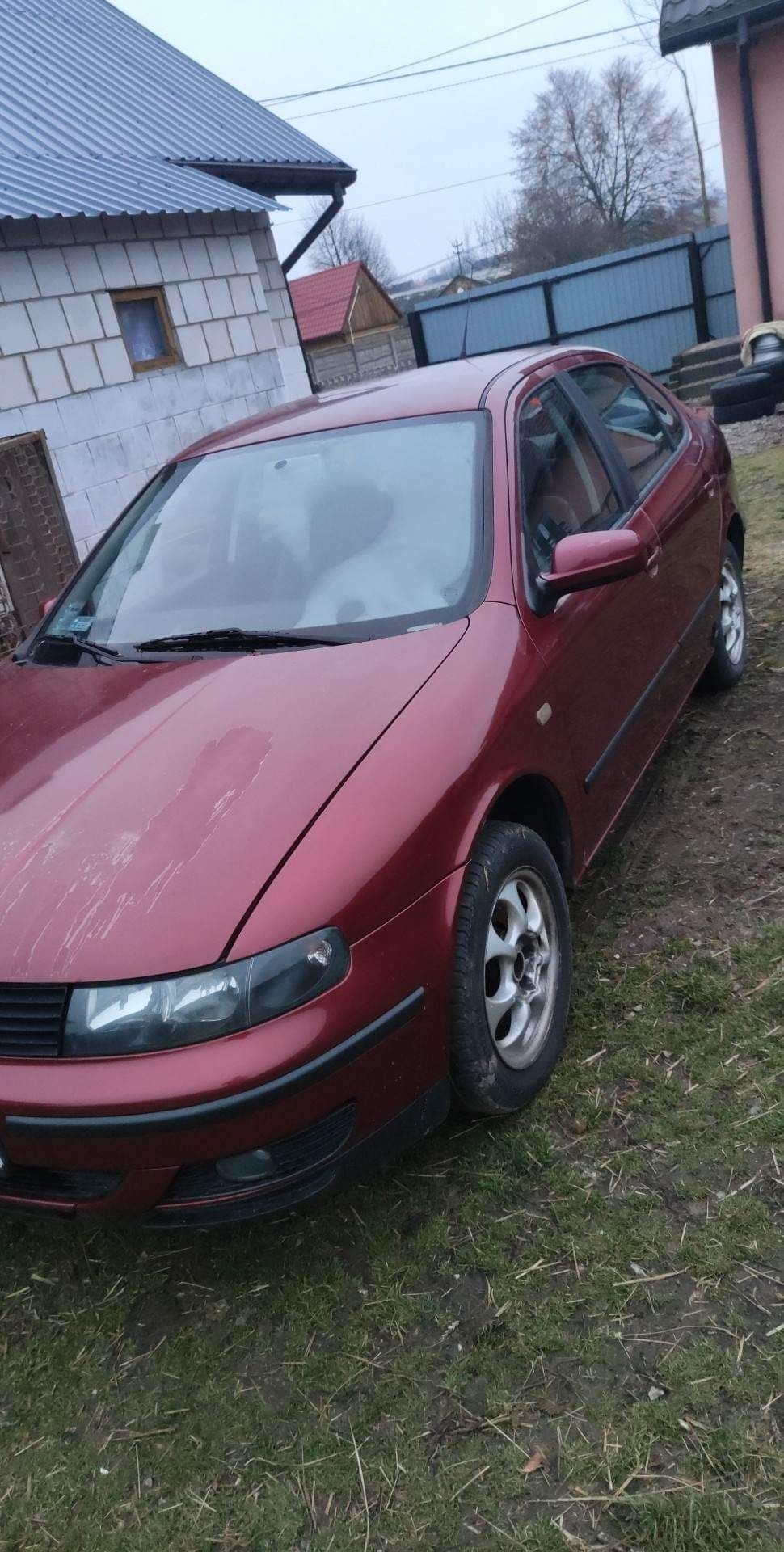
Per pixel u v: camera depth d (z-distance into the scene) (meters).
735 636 4.90
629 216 57.94
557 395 3.64
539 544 3.08
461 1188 2.49
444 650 2.66
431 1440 1.96
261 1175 2.08
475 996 2.40
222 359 10.69
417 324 19.80
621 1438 1.90
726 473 4.84
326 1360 2.16
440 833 2.31
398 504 3.12
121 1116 1.98
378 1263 2.34
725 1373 1.97
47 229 8.52
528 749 2.67
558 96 56.06
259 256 12.03
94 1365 2.24
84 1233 2.61
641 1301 2.14
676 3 11.52
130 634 3.15
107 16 14.15
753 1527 1.73
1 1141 2.12
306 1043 2.01
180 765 2.38
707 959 3.11
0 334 8.13
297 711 2.49
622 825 3.96
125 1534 1.90
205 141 11.98
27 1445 2.09
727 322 17.89
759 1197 2.32
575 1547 1.75
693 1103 2.60
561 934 2.85
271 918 2.02
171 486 3.63
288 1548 1.83
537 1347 2.09
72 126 11.02
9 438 7.86
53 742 2.63
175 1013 1.97
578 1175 2.46
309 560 3.09
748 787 4.04
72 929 2.06
